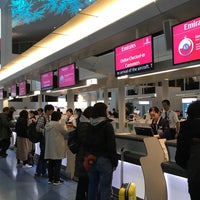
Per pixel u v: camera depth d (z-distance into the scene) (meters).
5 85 16.84
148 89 19.38
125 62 5.10
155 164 3.73
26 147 7.88
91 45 6.46
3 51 19.53
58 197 4.99
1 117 9.43
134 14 4.93
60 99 23.91
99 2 5.00
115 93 21.22
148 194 3.71
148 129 4.21
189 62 3.94
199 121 2.51
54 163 5.85
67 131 5.80
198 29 3.82
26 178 6.48
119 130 8.34
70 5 20.39
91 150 3.60
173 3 4.07
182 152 2.56
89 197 3.70
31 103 23.42
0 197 5.07
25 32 24.97
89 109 4.27
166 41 4.62
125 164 4.48
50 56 8.75
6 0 19.27
